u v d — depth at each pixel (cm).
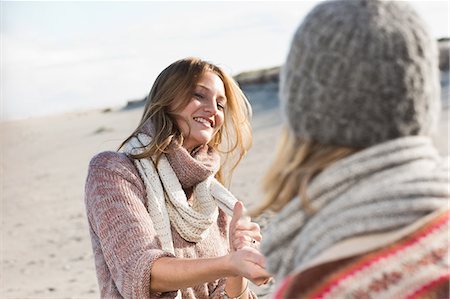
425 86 130
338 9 132
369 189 126
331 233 126
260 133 1644
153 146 281
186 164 287
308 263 125
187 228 283
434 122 137
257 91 2934
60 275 696
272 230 137
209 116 294
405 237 123
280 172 139
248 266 228
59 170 1780
